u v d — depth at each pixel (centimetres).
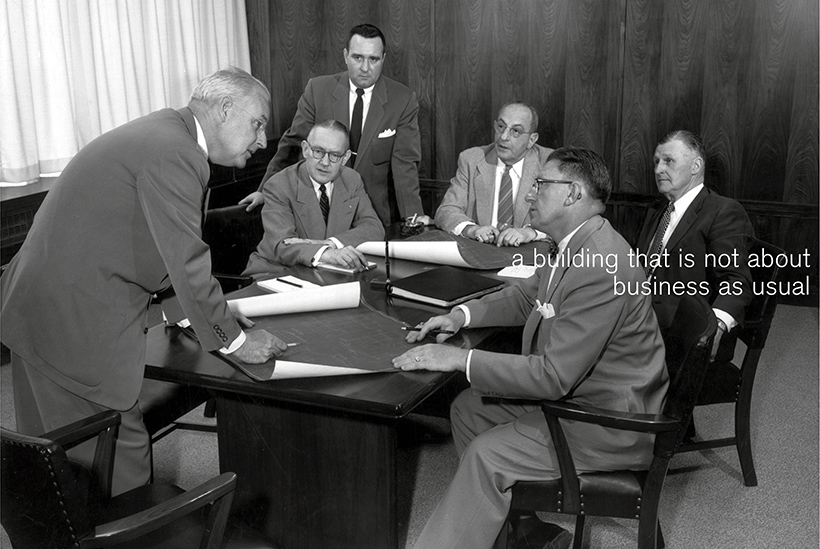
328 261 321
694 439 341
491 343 255
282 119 617
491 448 221
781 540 268
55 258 221
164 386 270
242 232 362
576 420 209
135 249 226
